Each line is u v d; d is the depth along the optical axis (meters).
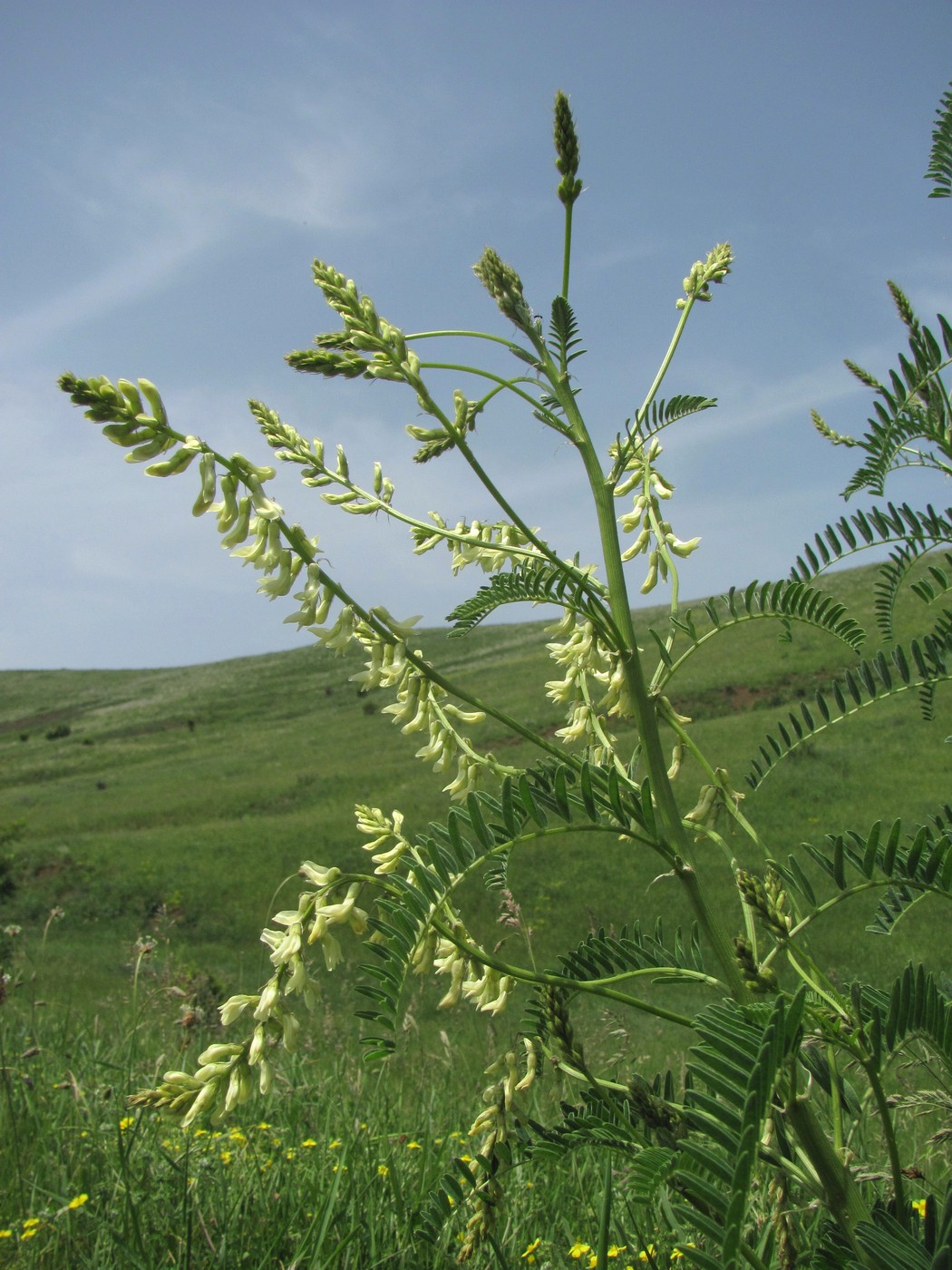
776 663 39.78
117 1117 3.45
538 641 78.00
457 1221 2.53
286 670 93.50
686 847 1.71
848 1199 1.51
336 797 39.69
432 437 1.88
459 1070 4.95
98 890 26.75
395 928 1.51
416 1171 3.13
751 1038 1.24
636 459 2.26
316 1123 3.87
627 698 1.96
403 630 1.81
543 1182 2.83
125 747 68.81
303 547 1.69
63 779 61.06
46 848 32.25
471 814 1.60
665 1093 1.94
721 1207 1.21
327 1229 2.52
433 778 39.00
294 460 1.88
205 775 53.72
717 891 9.81
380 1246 2.60
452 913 1.84
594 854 21.33
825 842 1.57
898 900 1.88
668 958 1.75
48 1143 3.45
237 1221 2.75
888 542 1.90
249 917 23.50
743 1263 1.76
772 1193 1.75
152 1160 3.23
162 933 11.38
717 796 1.86
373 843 1.89
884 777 22.80
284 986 1.55
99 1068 4.50
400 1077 4.75
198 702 83.12
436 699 1.92
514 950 13.46
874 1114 2.31
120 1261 2.54
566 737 2.10
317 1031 5.85
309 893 1.58
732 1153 1.20
